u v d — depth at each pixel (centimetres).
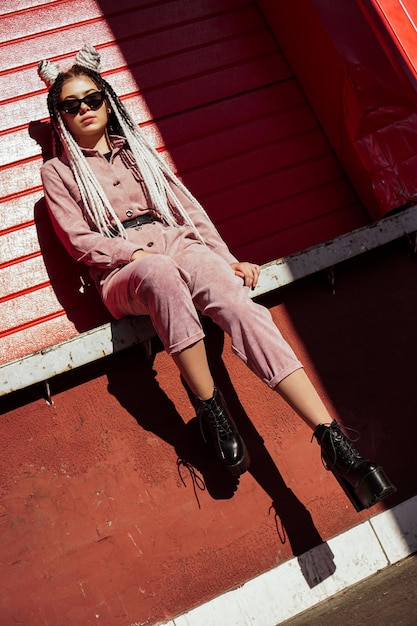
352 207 370
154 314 279
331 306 337
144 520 302
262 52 389
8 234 339
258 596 299
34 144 354
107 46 377
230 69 383
